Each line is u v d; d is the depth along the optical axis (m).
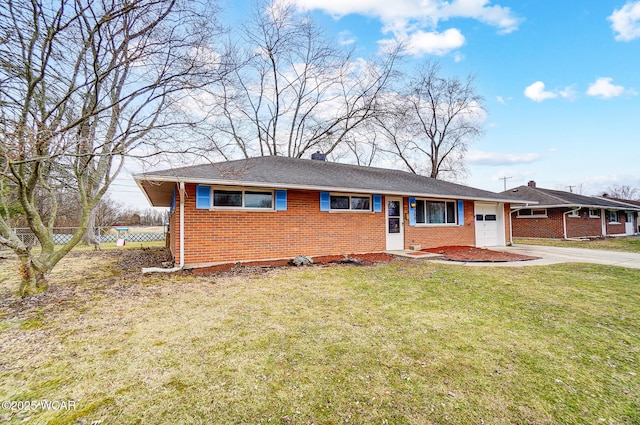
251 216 8.67
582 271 7.81
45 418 2.15
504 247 14.05
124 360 2.97
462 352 3.21
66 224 21.12
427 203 12.38
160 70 6.01
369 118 23.11
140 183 8.03
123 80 6.65
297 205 9.39
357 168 14.08
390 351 3.21
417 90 26.03
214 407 2.28
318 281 6.39
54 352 3.13
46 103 5.66
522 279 6.75
